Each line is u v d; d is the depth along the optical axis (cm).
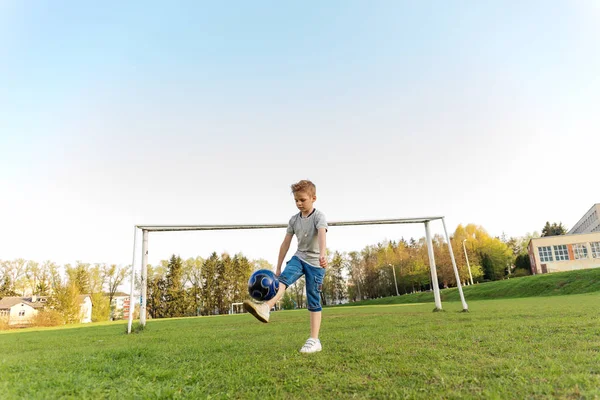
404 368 248
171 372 265
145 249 846
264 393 206
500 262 5800
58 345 543
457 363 255
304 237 359
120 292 5588
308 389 211
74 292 4256
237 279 6266
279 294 328
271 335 529
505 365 244
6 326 3669
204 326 875
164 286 5734
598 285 2267
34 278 5288
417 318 711
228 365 289
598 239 4825
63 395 213
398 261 6269
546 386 192
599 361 244
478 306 1177
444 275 5338
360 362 277
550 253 4934
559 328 413
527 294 2659
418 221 966
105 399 208
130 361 327
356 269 6806
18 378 255
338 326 615
